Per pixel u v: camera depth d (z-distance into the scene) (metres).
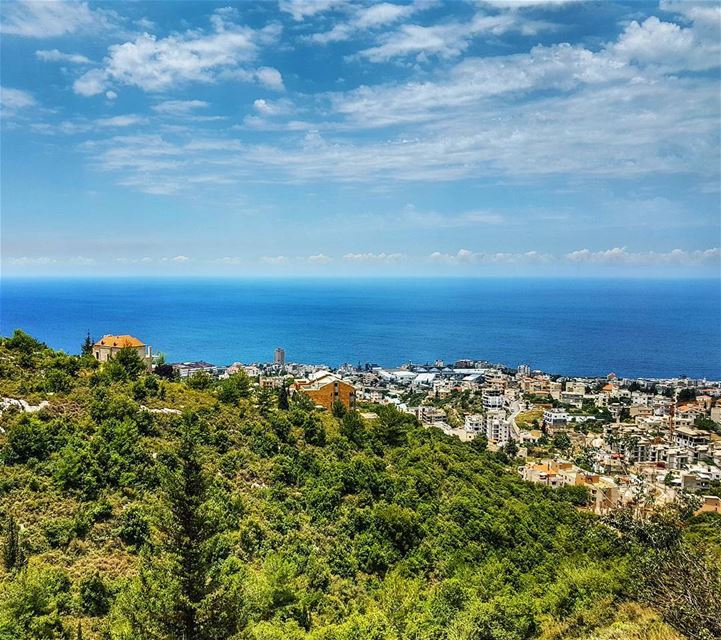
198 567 24.91
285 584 36.41
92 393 55.06
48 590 29.86
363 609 39.50
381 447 71.88
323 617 37.25
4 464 40.22
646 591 23.44
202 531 25.23
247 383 80.19
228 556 38.50
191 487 25.41
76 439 44.22
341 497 52.47
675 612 20.98
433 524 53.28
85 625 29.31
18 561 30.97
